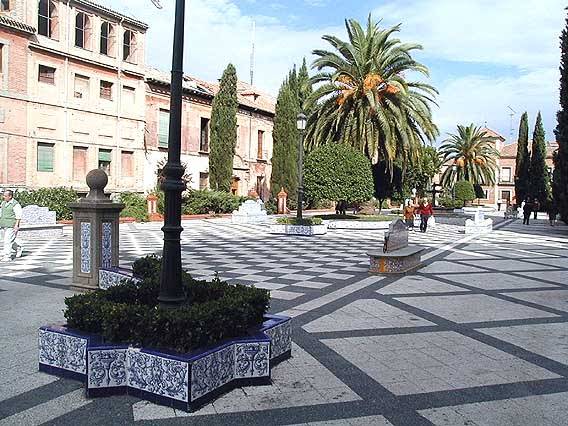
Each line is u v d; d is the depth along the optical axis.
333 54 26.73
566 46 25.42
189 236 20.08
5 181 25.53
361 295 8.70
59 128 28.17
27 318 6.68
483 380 4.80
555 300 8.55
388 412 4.07
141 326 4.23
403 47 26.33
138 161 33.28
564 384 4.73
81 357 4.52
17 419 3.83
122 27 31.66
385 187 30.88
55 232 18.62
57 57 27.88
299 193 21.78
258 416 3.94
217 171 36.06
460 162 55.59
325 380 4.72
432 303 8.16
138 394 4.22
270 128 47.25
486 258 14.39
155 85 34.44
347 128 26.48
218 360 4.28
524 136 46.31
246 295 5.00
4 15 26.12
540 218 41.47
